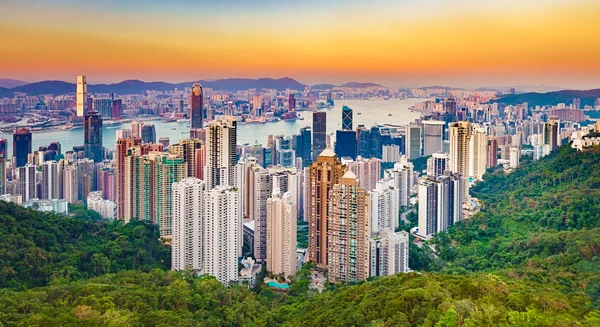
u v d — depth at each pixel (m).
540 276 172.62
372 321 128.25
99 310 146.50
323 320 146.25
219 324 161.12
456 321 116.06
